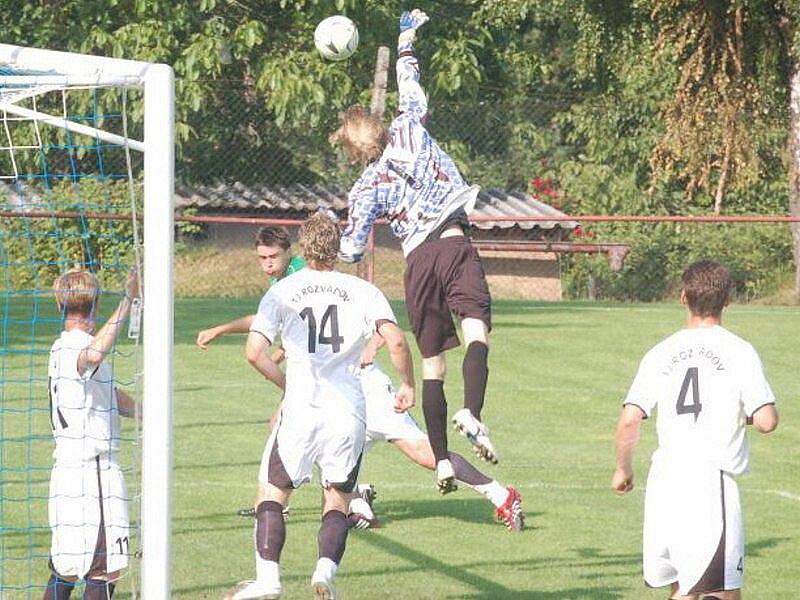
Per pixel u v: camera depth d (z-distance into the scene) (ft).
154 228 56.65
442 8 280.10
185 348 162.81
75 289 61.87
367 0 266.77
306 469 60.70
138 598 66.33
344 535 60.44
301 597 68.08
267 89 250.78
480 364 72.43
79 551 59.82
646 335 180.75
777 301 241.14
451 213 74.84
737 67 242.58
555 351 165.37
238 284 235.61
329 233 62.13
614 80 290.97
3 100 65.51
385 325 61.41
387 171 74.74
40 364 145.79
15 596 66.28
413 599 67.97
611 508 89.25
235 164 257.55
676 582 58.44
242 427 115.55
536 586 70.69
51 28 267.18
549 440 112.88
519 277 256.32
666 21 245.65
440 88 263.90
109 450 61.00
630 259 259.19
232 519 84.17
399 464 103.04
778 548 79.41
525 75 297.53
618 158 291.99
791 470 102.01
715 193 279.08
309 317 61.16
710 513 55.52
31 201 189.88
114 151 220.84
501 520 82.89
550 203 279.90
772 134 265.13
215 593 68.28
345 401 61.00
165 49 257.14
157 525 56.85
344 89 255.29
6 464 96.43
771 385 142.82
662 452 57.11
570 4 259.60
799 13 233.55
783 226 255.29
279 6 271.90
